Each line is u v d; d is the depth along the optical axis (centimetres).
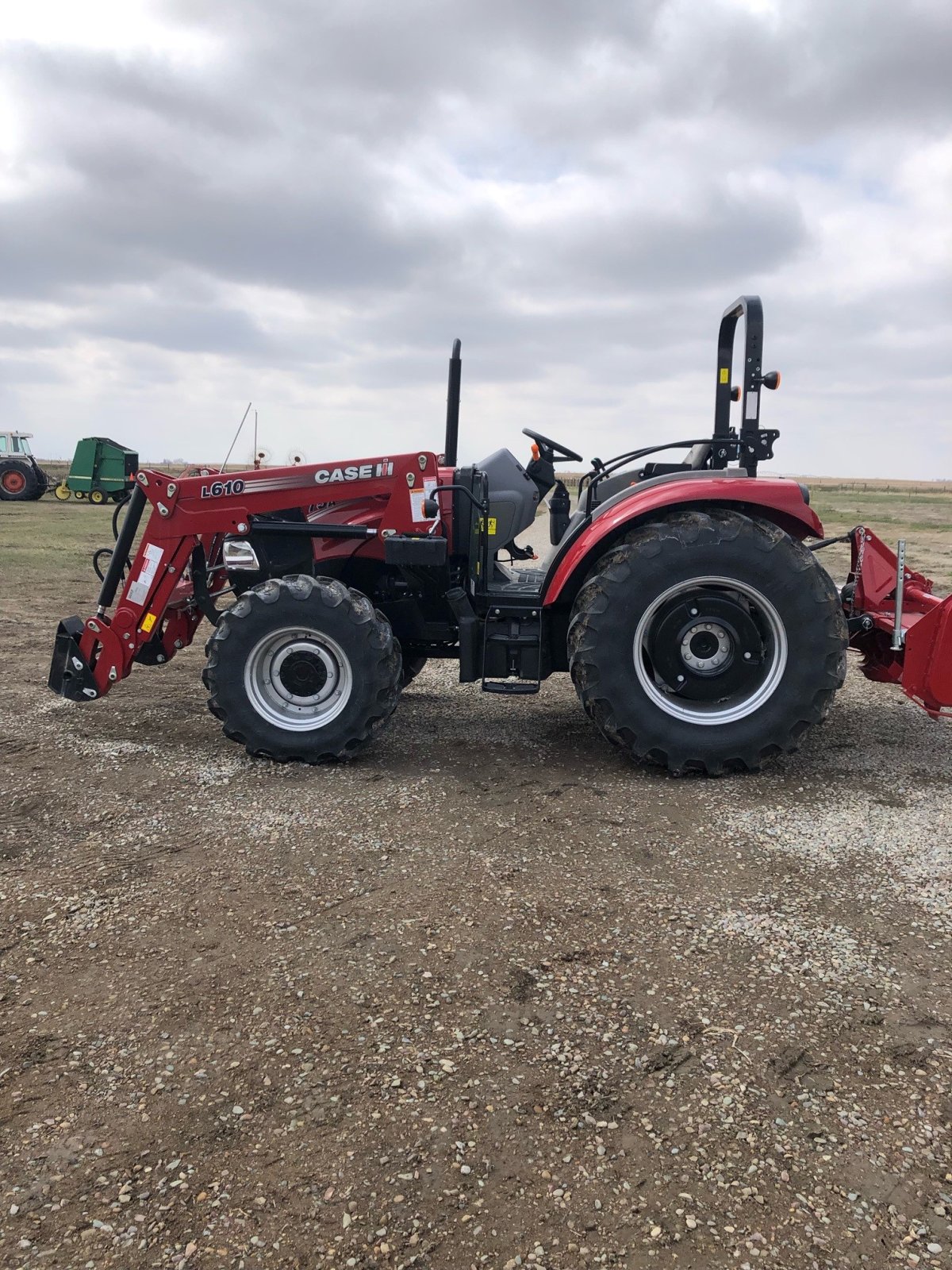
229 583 557
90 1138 188
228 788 402
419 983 245
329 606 427
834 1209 170
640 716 412
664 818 366
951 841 341
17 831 350
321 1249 161
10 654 685
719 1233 165
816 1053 215
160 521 464
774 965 253
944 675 413
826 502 3688
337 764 438
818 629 404
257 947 264
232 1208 170
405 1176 178
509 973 249
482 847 335
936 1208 170
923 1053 215
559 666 462
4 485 2808
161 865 319
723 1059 213
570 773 425
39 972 251
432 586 483
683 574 404
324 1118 193
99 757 443
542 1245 162
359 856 328
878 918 280
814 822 360
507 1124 192
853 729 499
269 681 443
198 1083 205
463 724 517
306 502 464
